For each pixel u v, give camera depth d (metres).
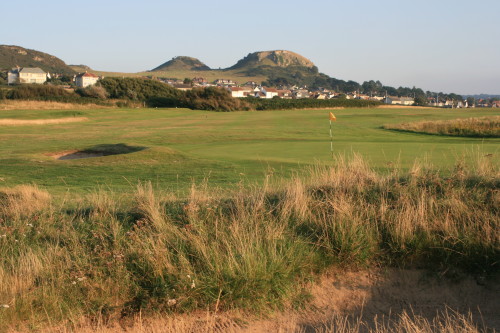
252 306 4.07
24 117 49.50
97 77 146.88
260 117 53.31
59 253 4.70
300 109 75.88
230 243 4.66
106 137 32.44
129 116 55.50
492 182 6.16
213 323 3.86
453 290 4.45
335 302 4.28
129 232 5.06
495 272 4.54
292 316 4.04
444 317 4.06
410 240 4.83
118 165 15.47
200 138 30.53
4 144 28.41
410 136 30.91
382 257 4.85
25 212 6.58
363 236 4.93
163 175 13.36
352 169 7.12
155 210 5.58
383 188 6.21
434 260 4.79
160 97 76.88
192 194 6.47
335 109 73.56
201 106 70.62
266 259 4.41
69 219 5.98
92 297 4.02
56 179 13.04
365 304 4.27
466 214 5.20
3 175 13.80
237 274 4.22
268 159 15.68
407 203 5.45
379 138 29.38
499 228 4.79
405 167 11.99
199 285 4.09
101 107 67.56
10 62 196.88
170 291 4.04
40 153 19.78
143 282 4.23
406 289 4.48
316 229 5.13
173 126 42.28
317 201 5.80
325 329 3.87
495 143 22.38
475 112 61.94
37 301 3.93
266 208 5.78
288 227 5.19
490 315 4.07
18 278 4.21
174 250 4.65
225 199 6.39
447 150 17.36
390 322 4.00
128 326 3.86
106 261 4.43
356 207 5.55
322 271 4.61
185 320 3.92
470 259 4.62
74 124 45.47
